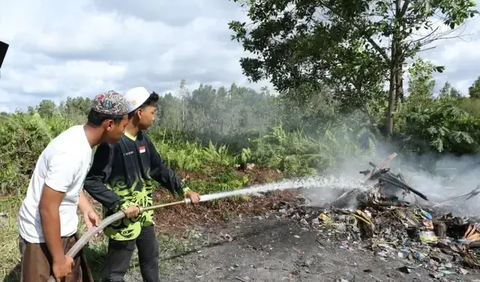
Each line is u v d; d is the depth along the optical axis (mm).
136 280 4176
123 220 3309
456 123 10227
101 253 4508
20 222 2750
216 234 5469
